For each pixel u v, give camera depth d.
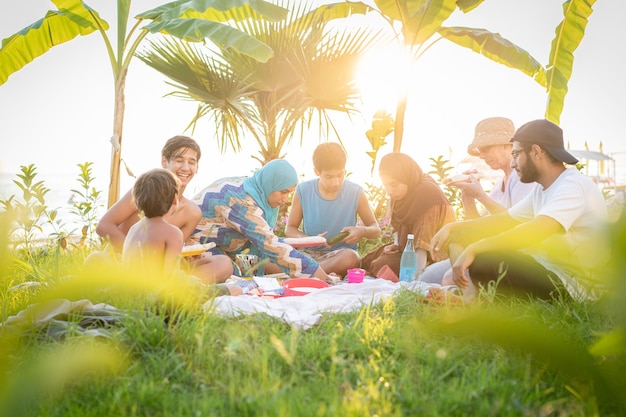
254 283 3.91
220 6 6.55
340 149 4.98
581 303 2.69
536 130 3.16
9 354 2.00
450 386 1.93
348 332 2.49
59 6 6.78
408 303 3.00
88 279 1.27
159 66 8.39
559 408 1.72
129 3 6.88
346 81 8.48
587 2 6.18
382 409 1.70
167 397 1.81
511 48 7.23
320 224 5.07
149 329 2.29
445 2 6.60
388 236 6.82
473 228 3.55
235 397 1.82
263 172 4.50
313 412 1.66
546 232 2.93
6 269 1.03
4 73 7.27
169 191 3.22
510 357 2.12
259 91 8.55
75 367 1.39
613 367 1.39
